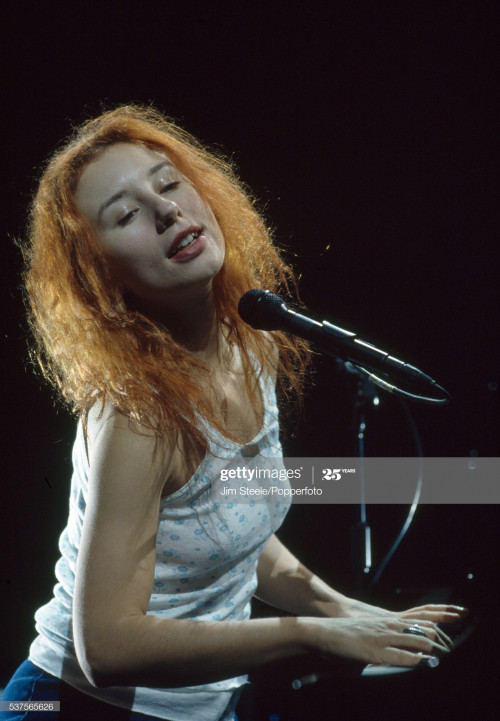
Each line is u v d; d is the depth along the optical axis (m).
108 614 3.74
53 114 12.78
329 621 4.14
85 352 4.46
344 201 14.11
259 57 13.42
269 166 13.81
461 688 4.33
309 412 13.04
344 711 4.38
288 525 12.08
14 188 12.87
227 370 5.14
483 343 14.19
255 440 4.93
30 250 5.06
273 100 13.60
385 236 14.24
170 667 3.82
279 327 4.40
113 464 3.89
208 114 13.42
